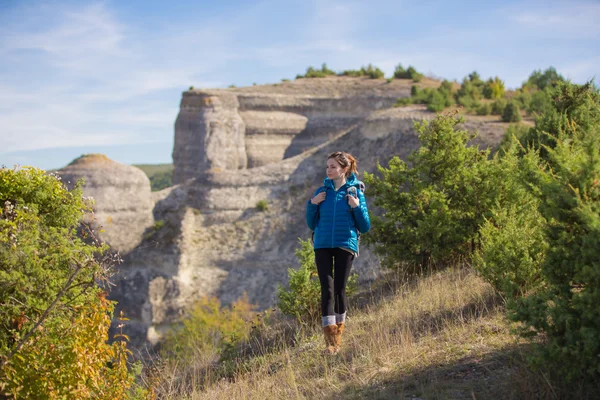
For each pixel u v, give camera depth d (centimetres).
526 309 410
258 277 4291
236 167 6612
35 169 573
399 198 1052
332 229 617
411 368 499
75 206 572
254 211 4691
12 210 518
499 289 654
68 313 475
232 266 4378
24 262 464
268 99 7112
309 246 927
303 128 7144
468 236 968
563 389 388
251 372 665
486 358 480
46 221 552
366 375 512
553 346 383
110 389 482
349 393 475
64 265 491
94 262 484
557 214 411
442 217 970
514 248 650
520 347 475
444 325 602
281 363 655
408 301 750
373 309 803
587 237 379
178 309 4144
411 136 4259
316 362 602
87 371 445
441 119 1052
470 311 625
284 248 4397
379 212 2753
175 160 6900
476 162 1048
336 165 620
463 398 413
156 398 636
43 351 435
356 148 4650
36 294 461
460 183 1005
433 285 792
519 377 413
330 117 7212
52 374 430
